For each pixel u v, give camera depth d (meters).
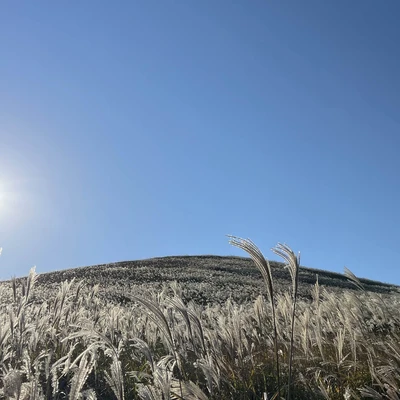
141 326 6.14
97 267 55.53
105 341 3.22
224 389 3.90
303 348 4.58
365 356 4.87
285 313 5.14
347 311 5.15
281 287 26.27
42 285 35.16
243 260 67.50
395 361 3.95
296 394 3.82
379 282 60.19
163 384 2.74
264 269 3.40
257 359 4.93
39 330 5.38
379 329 5.57
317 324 4.54
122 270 51.72
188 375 4.17
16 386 2.70
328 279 50.94
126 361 5.03
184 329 4.55
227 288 31.80
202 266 57.31
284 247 3.47
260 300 5.32
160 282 40.00
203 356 3.91
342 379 4.05
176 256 71.44
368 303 5.82
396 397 3.27
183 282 41.09
